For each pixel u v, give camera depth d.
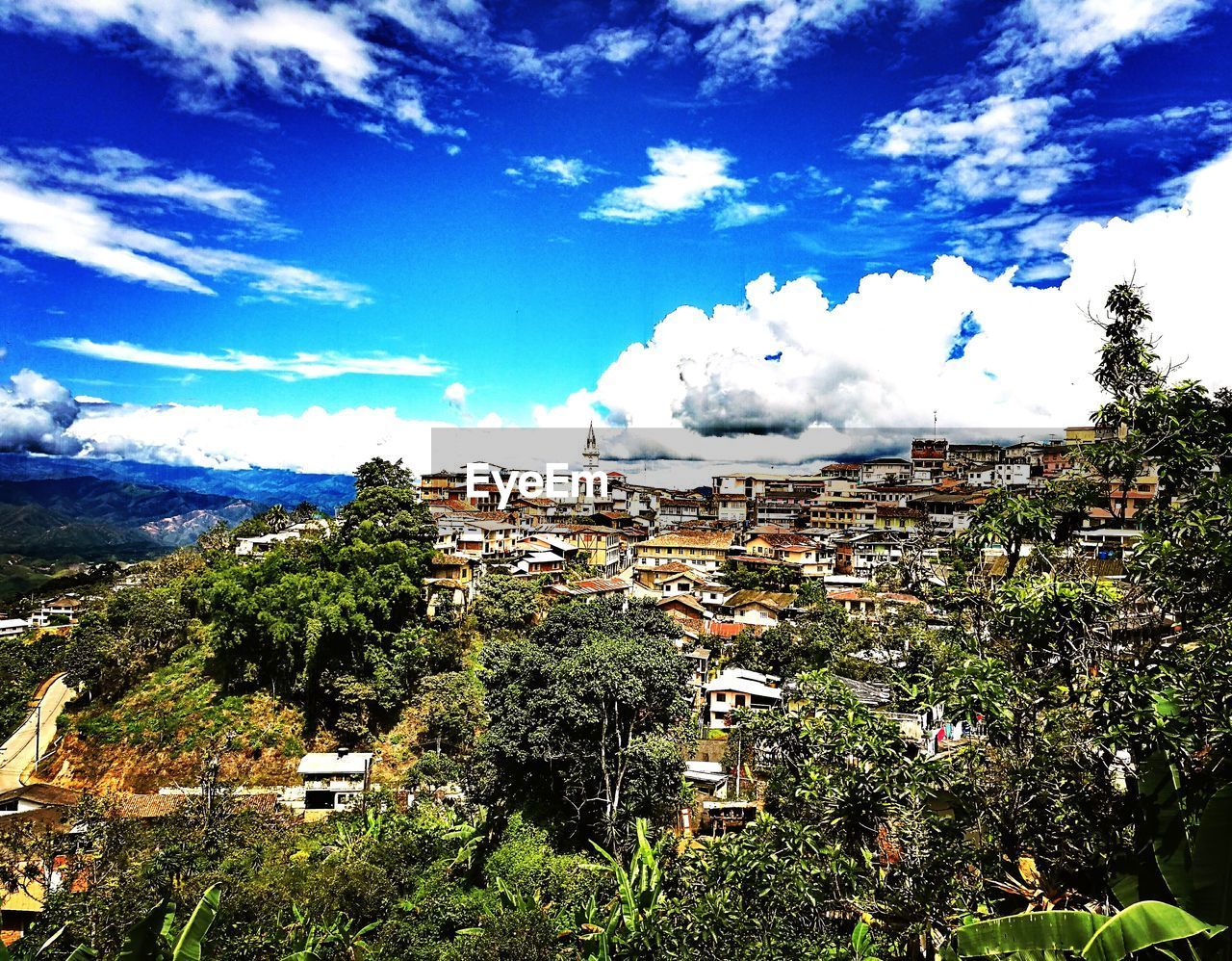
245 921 24.28
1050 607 9.47
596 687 31.25
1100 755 9.35
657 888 21.67
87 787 39.59
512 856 31.09
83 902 23.92
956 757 10.86
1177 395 9.89
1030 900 9.91
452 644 50.78
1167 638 9.73
